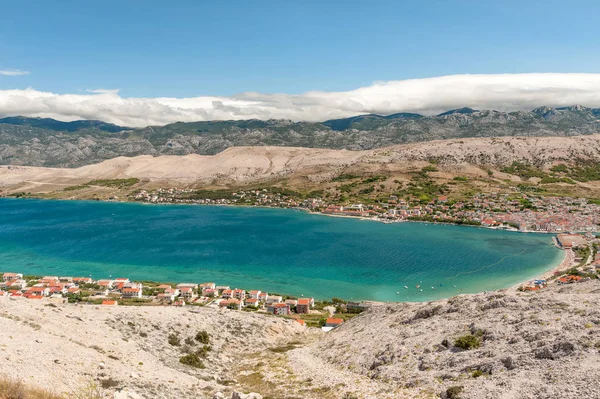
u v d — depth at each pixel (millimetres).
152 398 38781
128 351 55469
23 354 40281
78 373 39938
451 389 39781
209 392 46062
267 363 65188
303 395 47688
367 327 75812
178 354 63188
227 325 85312
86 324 62812
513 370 40469
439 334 55719
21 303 66188
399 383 46188
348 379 51344
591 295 55969
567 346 40750
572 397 33000
